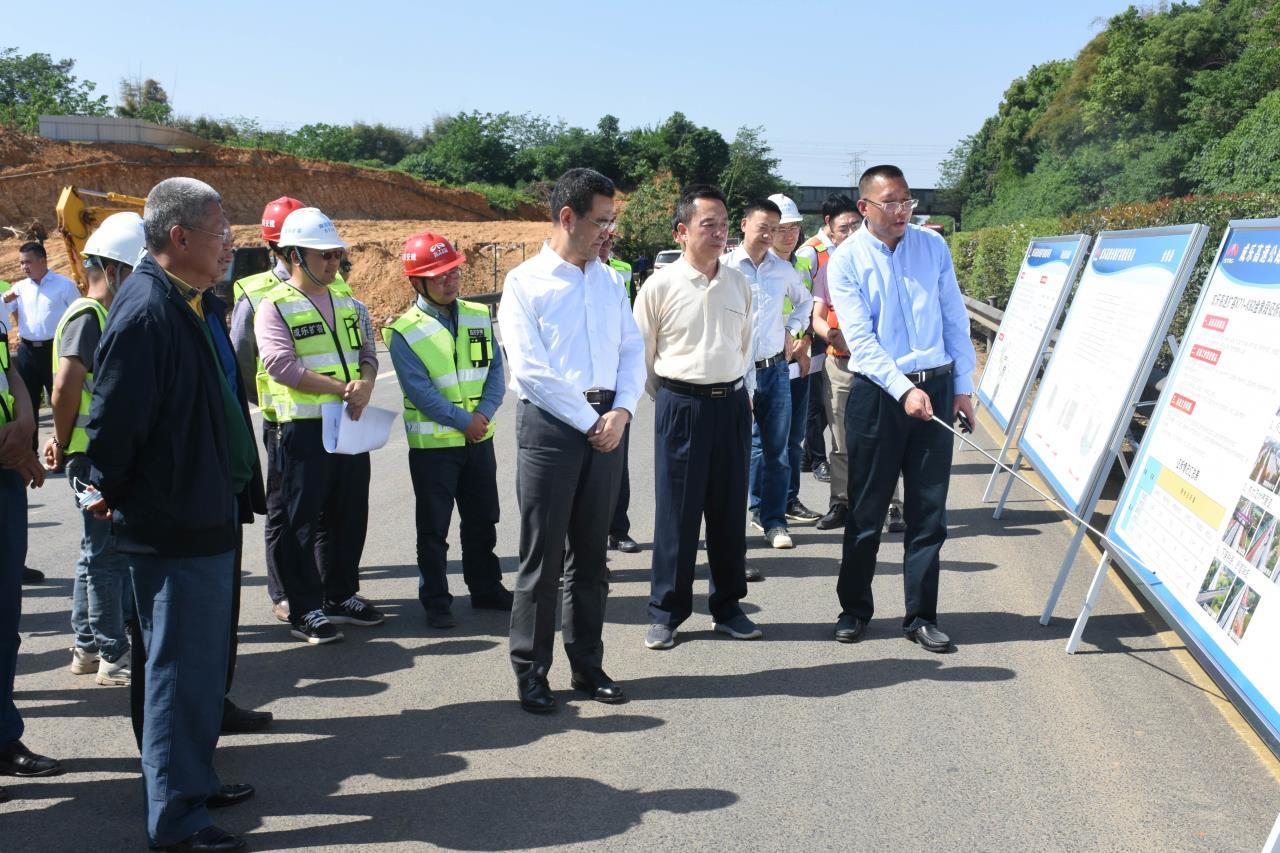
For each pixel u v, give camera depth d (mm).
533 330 3908
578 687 4211
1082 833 3059
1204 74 29234
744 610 5160
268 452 4875
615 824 3156
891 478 4555
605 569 4121
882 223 4512
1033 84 59781
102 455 2852
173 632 2996
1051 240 7363
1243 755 3545
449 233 43656
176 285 3047
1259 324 3531
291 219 4707
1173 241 4512
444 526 4992
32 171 40281
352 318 4953
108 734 3898
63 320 3918
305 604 4801
